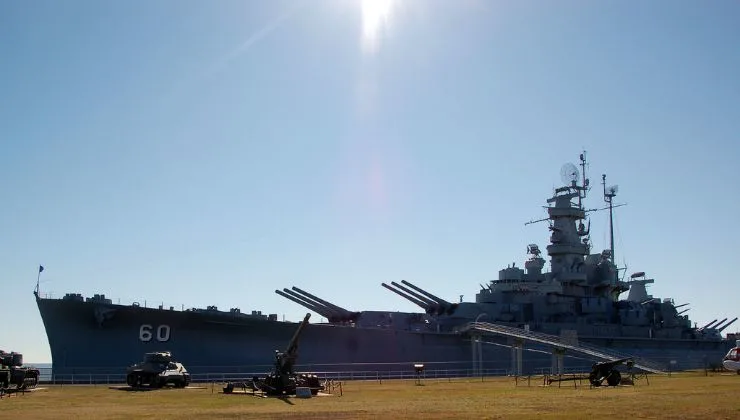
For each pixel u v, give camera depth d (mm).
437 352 45188
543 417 15734
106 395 24562
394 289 51312
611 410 17062
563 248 54406
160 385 29062
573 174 56500
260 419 16016
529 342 45750
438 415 16578
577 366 50375
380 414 17031
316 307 47562
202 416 16828
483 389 27516
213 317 39062
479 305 48750
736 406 17641
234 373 37219
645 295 64750
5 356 26625
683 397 20906
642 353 53438
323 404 20531
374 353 42938
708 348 59500
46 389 27891
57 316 36406
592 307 53312
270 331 40438
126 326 37406
